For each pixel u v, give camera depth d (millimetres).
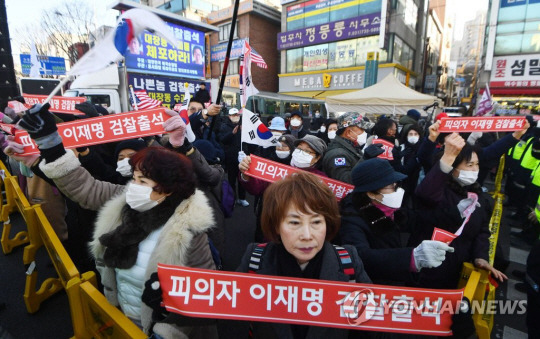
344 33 20031
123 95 7887
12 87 5258
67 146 1797
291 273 1106
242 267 1209
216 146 3406
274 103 14734
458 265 1846
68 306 2637
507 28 15414
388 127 3807
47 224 2219
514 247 3971
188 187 1333
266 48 24469
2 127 2438
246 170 2244
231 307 1072
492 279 1773
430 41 27703
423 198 1857
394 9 18453
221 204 2445
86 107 2877
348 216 1636
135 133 1903
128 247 1332
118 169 1982
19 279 3018
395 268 1281
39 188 3094
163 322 1204
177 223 1279
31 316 2498
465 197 1887
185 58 9430
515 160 4926
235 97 12953
